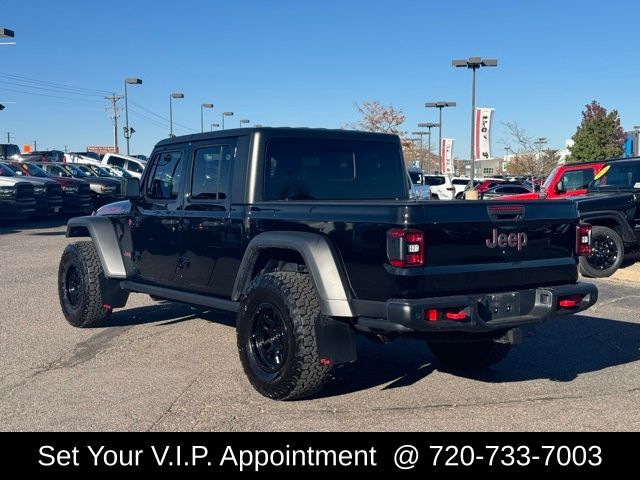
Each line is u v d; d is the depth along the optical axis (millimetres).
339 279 5297
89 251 8180
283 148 6430
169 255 7180
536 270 5562
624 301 10117
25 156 34469
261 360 5766
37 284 11516
